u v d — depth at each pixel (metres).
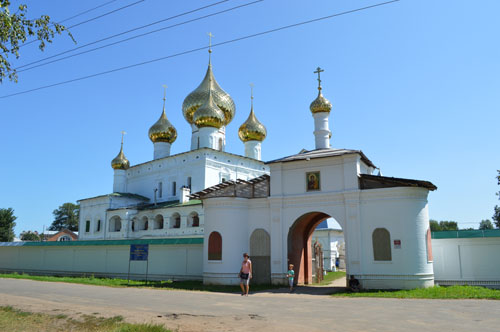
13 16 11.42
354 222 20.38
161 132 51.19
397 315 11.62
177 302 15.05
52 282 24.89
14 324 10.79
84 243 32.78
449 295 16.06
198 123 45.97
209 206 23.95
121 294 17.95
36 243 35.75
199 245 26.86
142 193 49.31
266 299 16.06
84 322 11.09
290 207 22.45
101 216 47.28
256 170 48.47
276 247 22.38
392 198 19.92
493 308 12.77
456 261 21.34
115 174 51.50
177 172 45.28
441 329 9.56
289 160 22.53
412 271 19.11
